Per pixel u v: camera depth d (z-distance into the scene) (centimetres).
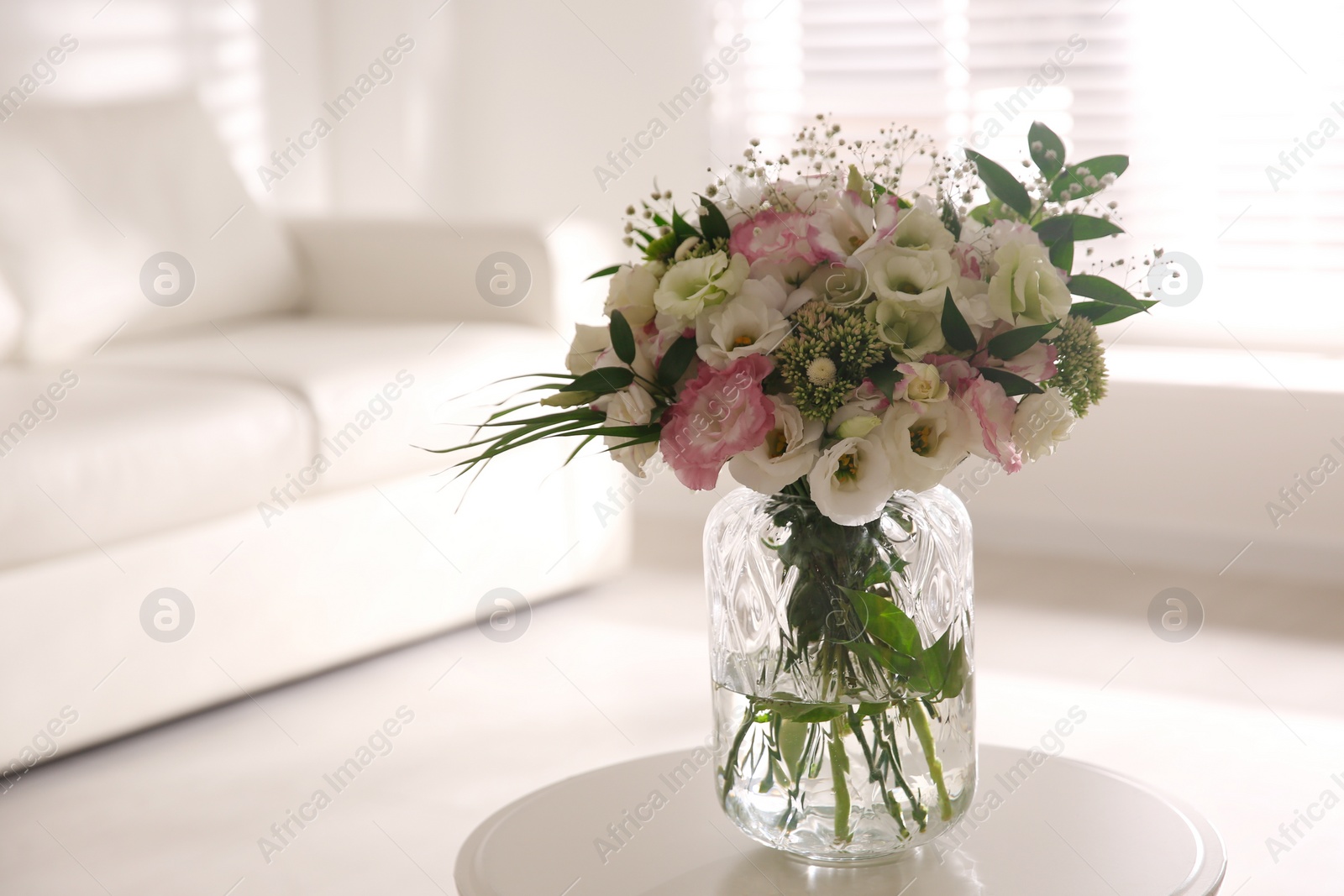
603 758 201
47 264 238
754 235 95
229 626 212
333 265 286
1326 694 217
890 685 98
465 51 357
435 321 271
